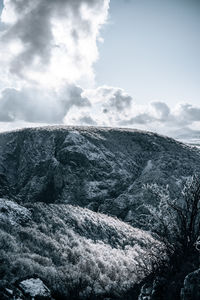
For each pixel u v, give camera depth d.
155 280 8.50
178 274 8.20
